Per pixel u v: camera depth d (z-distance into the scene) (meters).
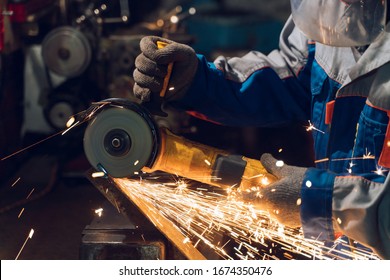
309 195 2.19
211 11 8.11
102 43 4.85
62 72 4.76
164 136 2.36
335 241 2.49
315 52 2.63
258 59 2.77
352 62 2.46
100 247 2.40
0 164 4.85
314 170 2.24
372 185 2.17
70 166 4.99
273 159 2.32
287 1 8.37
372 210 2.12
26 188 4.89
